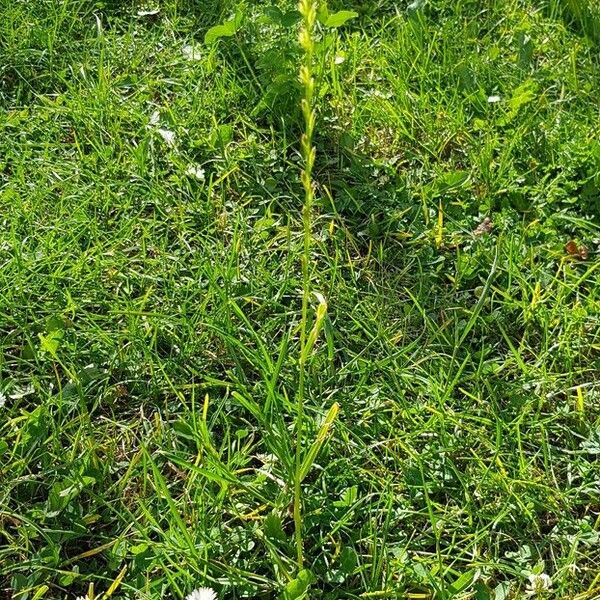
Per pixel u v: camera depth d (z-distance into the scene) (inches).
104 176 26.9
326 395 21.6
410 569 18.0
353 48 31.0
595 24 32.3
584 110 28.9
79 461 19.7
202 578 17.6
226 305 22.4
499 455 20.0
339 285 23.7
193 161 27.5
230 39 31.4
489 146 27.2
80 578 18.1
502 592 17.8
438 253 25.1
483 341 22.4
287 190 27.0
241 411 21.1
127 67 31.2
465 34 31.7
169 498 17.8
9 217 25.4
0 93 29.8
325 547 18.7
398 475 19.8
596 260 24.5
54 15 32.5
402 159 27.9
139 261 24.5
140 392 21.7
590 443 20.2
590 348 22.3
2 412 20.8
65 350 22.3
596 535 18.6
